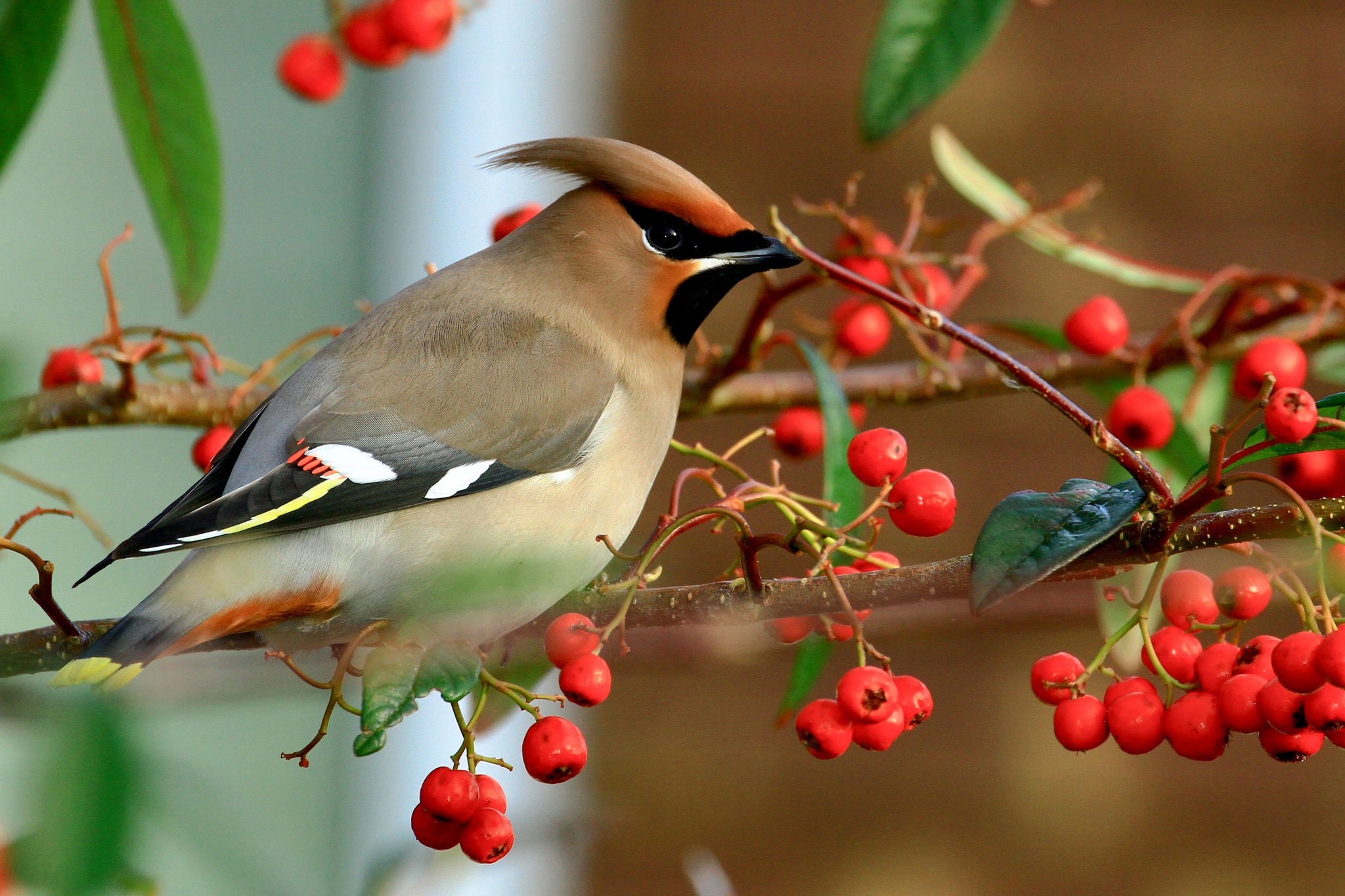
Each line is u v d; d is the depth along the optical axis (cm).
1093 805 352
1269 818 349
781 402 321
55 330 369
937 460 358
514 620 310
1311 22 371
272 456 313
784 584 309
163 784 285
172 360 318
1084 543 305
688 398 321
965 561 309
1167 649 308
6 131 314
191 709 310
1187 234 368
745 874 352
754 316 317
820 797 355
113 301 316
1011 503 306
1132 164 371
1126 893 349
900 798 355
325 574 312
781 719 316
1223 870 347
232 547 311
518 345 315
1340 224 366
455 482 313
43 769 277
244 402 318
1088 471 355
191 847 302
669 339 318
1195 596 308
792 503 309
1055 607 317
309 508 312
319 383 314
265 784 334
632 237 317
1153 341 319
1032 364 321
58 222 372
